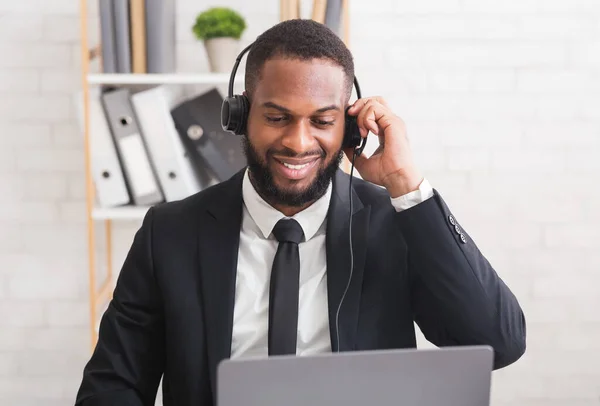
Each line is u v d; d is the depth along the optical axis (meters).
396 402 0.88
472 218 2.51
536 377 2.56
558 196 2.51
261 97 1.16
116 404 1.26
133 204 2.16
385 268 1.30
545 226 2.52
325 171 1.20
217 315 1.25
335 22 2.05
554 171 2.49
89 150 2.07
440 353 0.88
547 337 2.55
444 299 1.22
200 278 1.28
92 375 1.29
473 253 1.23
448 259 1.21
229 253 1.29
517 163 2.49
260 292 1.29
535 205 2.51
